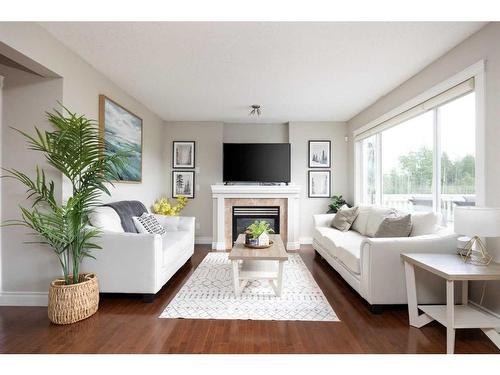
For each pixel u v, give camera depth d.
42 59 2.39
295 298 2.89
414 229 3.02
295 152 5.75
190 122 5.77
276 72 3.30
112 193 3.65
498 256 2.26
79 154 2.39
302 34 2.48
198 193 5.76
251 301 2.81
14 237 2.68
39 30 2.36
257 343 2.05
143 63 3.08
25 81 2.64
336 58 2.93
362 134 4.95
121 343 2.04
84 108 3.02
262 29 2.40
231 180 5.47
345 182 5.74
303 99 4.34
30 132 2.65
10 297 2.70
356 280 2.84
